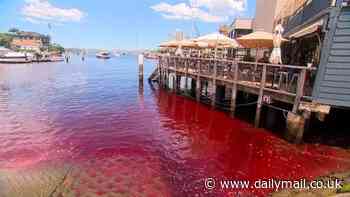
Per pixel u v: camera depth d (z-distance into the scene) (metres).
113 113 13.87
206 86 19.14
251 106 15.20
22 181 6.45
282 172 6.91
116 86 25.28
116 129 10.97
